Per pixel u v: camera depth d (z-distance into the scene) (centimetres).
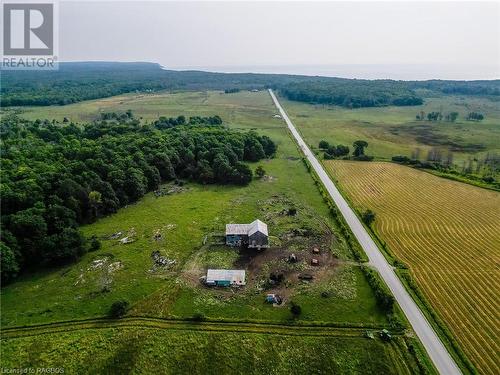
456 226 9175
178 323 6012
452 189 11531
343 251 8088
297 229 8950
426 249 8181
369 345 5603
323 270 7412
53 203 8738
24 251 7456
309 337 5750
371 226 9188
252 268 7494
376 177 12688
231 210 10112
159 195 11238
